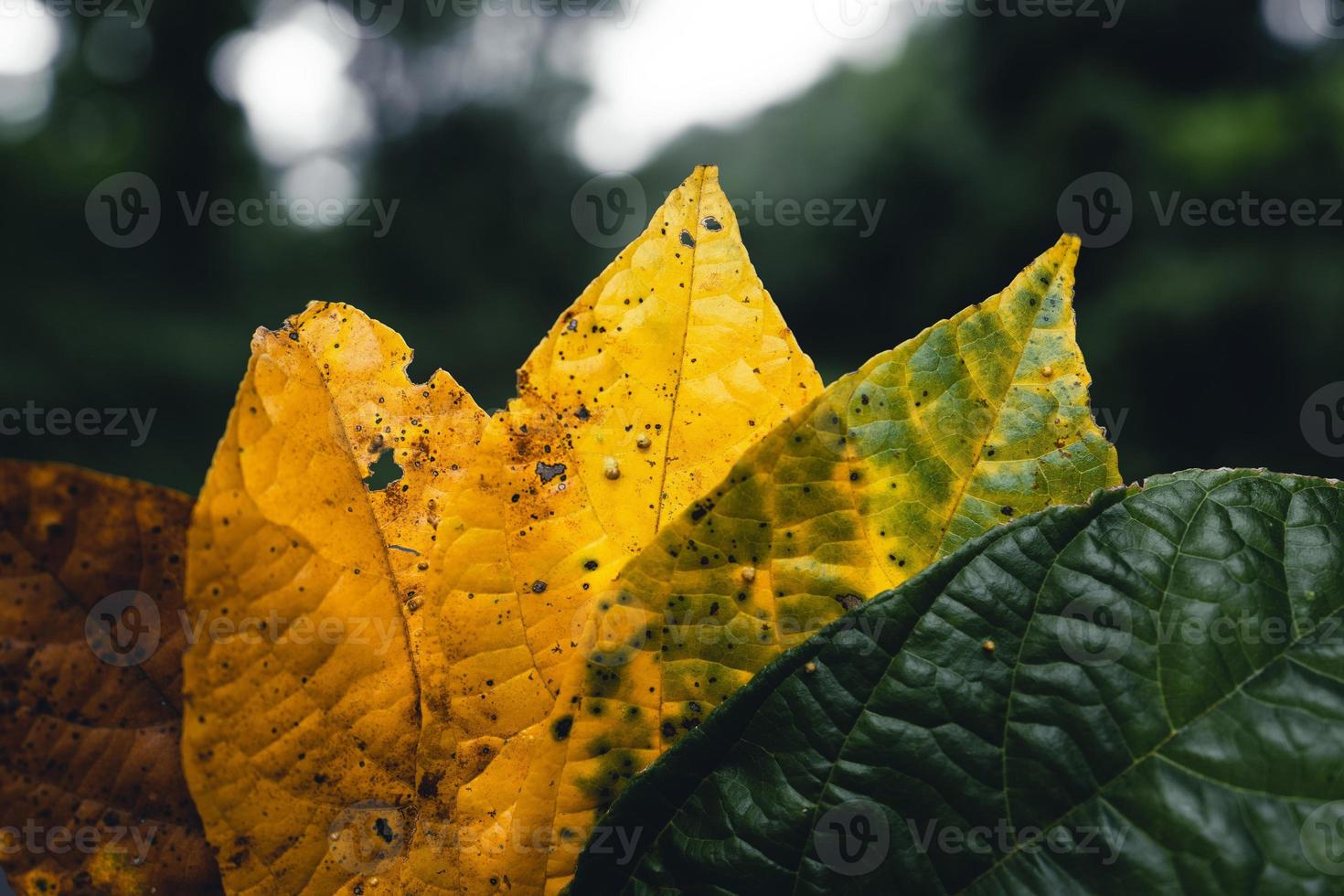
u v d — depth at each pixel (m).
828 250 3.23
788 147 3.38
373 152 4.35
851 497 0.31
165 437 2.93
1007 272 3.00
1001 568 0.30
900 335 3.21
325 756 0.31
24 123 3.51
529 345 3.90
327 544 0.31
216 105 3.85
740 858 0.30
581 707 0.31
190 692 0.30
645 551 0.31
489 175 4.29
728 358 0.32
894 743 0.30
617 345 0.32
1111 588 0.30
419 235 4.00
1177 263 2.39
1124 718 0.30
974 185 2.98
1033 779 0.29
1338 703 0.29
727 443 0.32
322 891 0.31
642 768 0.31
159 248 3.42
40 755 0.30
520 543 0.31
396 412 0.32
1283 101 2.48
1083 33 2.79
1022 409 0.31
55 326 2.86
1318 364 2.20
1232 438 2.31
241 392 0.30
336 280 3.74
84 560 0.30
